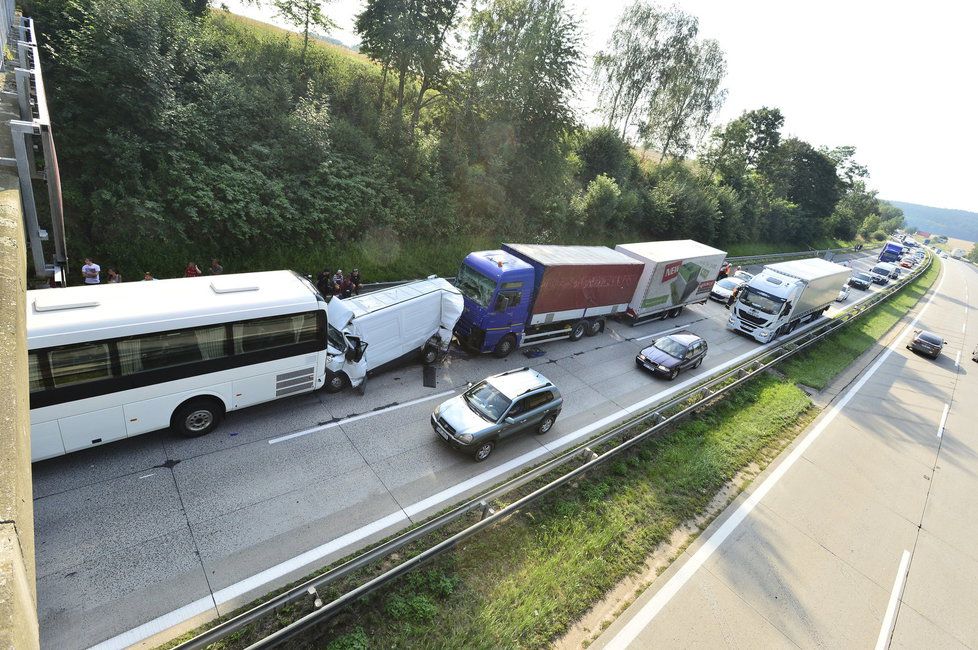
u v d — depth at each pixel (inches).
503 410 430.0
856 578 380.8
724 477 465.7
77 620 244.8
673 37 1590.8
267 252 660.7
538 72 1024.9
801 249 2337.6
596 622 299.6
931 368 969.5
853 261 2484.0
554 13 1010.1
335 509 343.3
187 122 608.1
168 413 360.2
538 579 312.3
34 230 338.0
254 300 383.6
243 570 287.4
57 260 396.2
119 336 321.1
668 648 291.6
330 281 637.3
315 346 424.8
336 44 1550.2
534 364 636.7
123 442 364.8
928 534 454.6
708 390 613.6
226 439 387.9
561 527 359.9
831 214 2615.7
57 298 323.3
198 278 394.6
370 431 434.0
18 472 123.0
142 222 553.3
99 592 259.3
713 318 1000.2
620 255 798.5
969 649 339.6
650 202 1448.1
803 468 514.0
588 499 394.0
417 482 385.1
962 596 386.6
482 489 391.2
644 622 304.8
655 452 480.4
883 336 1135.0
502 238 971.3
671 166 1792.6
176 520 309.4
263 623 253.4
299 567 296.0
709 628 310.0
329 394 476.1
